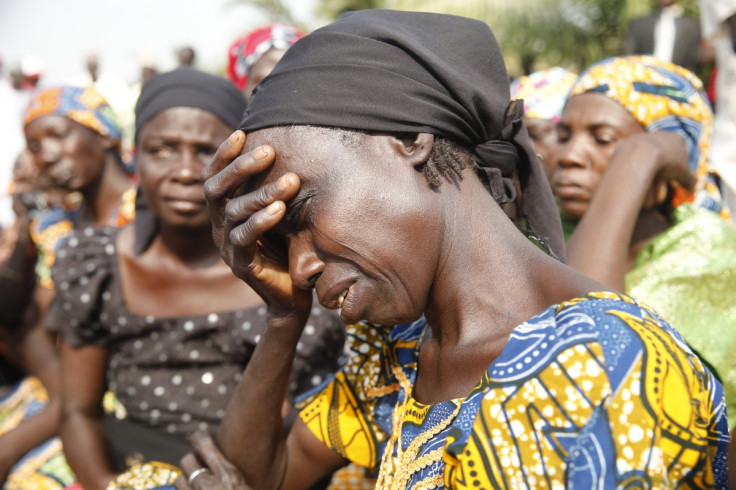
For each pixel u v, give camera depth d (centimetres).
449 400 129
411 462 134
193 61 759
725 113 358
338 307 132
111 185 382
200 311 239
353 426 167
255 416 167
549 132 339
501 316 128
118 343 248
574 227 270
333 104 125
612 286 193
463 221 130
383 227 125
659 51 659
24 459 293
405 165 127
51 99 369
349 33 128
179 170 231
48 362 334
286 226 133
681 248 215
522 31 894
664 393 110
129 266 246
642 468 105
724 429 123
